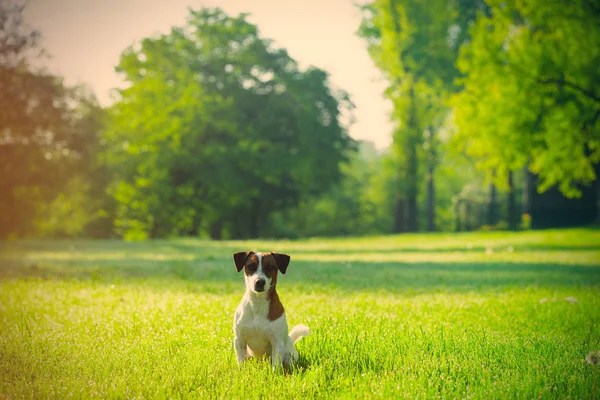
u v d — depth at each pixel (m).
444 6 53.00
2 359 6.63
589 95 32.72
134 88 54.94
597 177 43.12
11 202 51.66
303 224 83.12
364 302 11.32
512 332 8.48
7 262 22.61
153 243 39.00
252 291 6.08
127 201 56.91
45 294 12.55
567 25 32.75
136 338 7.62
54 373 6.02
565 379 5.78
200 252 29.56
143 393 5.30
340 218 83.25
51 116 49.56
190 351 6.83
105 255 27.27
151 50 55.91
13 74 45.66
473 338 7.61
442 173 61.69
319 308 10.41
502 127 34.19
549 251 30.89
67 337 7.70
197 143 55.91
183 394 5.27
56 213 61.56
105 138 55.22
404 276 17.64
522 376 5.91
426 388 5.43
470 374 5.89
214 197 56.34
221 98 55.53
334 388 5.55
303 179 55.47
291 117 56.72
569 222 49.09
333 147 58.06
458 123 36.91
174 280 15.91
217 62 57.00
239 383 5.50
